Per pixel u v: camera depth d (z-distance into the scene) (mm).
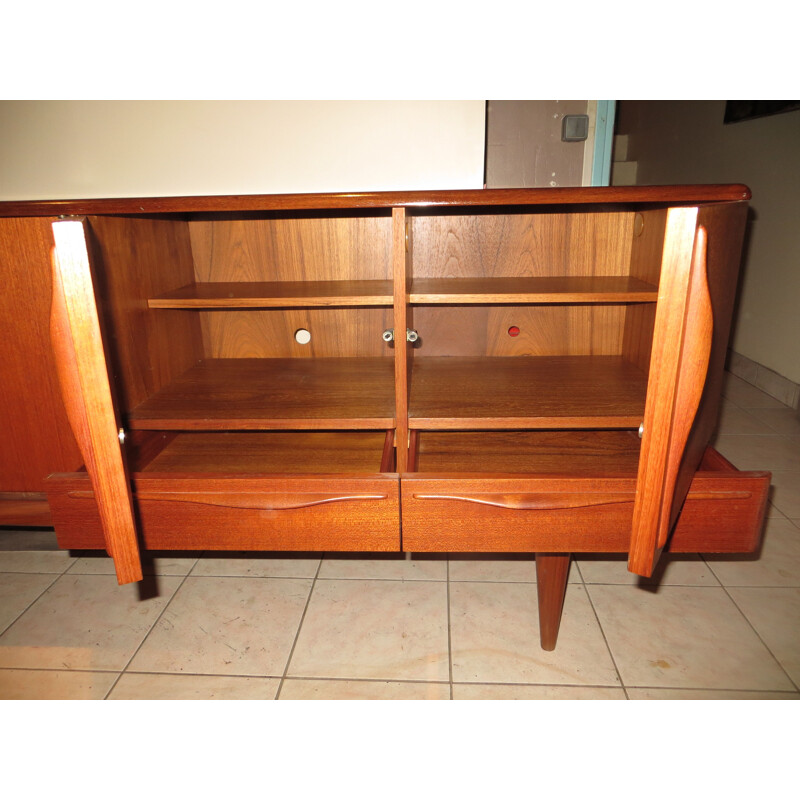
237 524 1127
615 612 1349
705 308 803
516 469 1265
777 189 2570
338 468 1318
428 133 1444
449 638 1274
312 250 1551
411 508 1103
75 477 1129
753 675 1165
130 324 1295
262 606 1386
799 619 1321
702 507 1076
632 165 4492
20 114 1463
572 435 1441
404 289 1148
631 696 1118
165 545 1151
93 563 1562
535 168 1736
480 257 1530
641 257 1430
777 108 2434
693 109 3363
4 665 1212
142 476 1124
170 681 1166
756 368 2775
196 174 1500
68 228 837
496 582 1467
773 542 1602
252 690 1143
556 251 1517
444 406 1284
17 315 1236
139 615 1361
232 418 1252
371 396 1362
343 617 1344
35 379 1287
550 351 1629
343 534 1126
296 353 1676
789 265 2520
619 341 1613
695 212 759
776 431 2293
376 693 1131
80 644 1271
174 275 1487
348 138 1456
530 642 1261
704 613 1343
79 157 1498
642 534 922
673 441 863
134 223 1300
